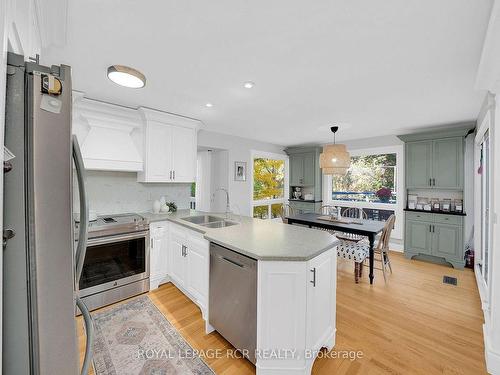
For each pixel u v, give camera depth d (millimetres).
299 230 2311
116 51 1769
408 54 1774
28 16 965
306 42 1644
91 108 2729
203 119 3594
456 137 3803
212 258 2012
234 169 4914
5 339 714
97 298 2434
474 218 3668
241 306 1726
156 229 2893
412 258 4246
